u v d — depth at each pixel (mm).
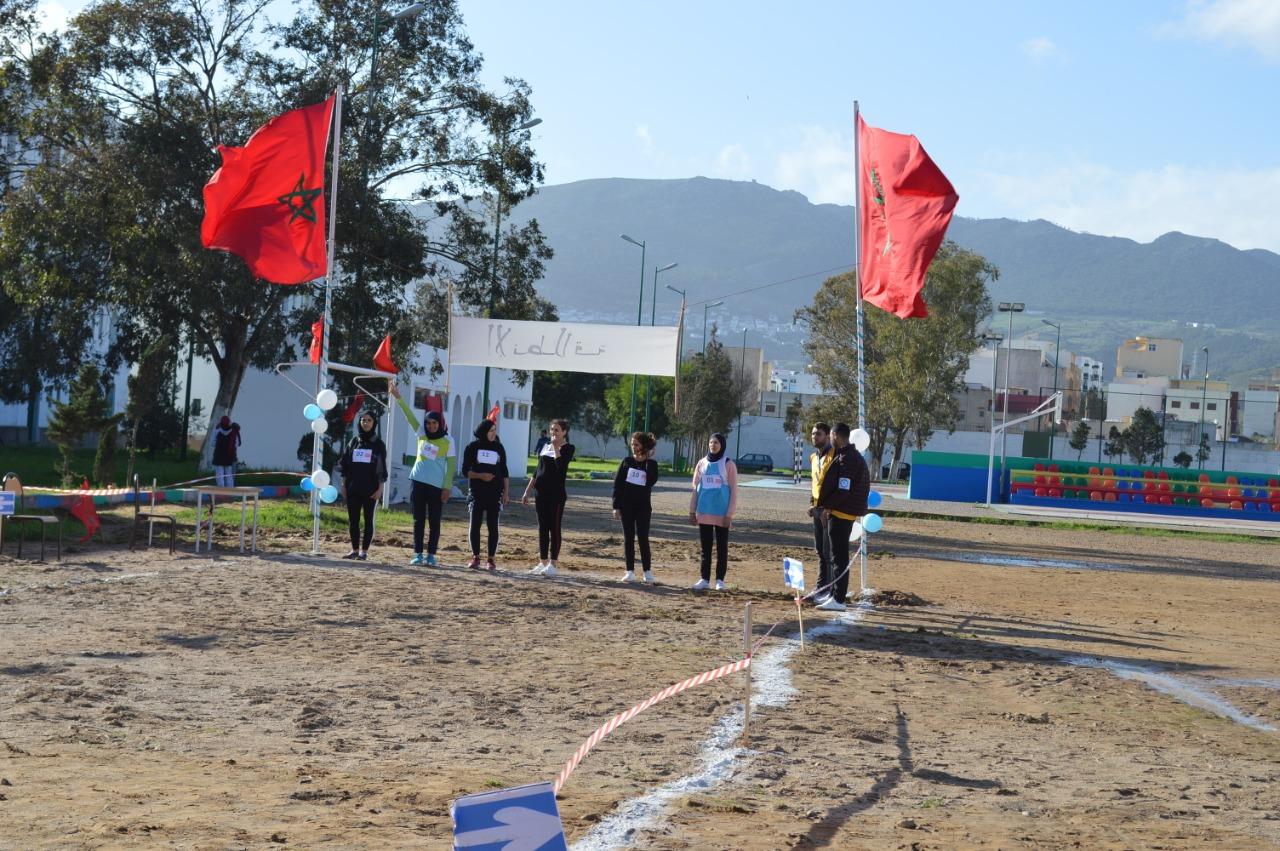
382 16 37750
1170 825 6340
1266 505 57000
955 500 59344
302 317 37031
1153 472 57938
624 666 10289
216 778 6137
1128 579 24406
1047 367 141250
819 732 8211
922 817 6195
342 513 25625
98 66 35312
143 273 34188
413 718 7941
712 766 7055
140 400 27109
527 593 14758
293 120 17375
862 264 16391
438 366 41250
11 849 4762
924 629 14117
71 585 13242
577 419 108375
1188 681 11539
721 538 16828
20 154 38531
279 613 12062
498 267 39938
